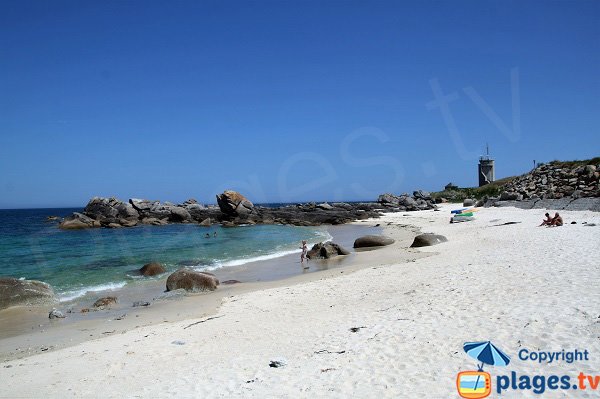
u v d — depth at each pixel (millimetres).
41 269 23719
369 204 82688
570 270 12062
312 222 57688
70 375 8789
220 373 8016
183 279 17938
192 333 11219
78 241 38031
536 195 46188
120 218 58781
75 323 13484
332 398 6449
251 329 10992
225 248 32625
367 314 10805
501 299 10109
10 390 8156
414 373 6930
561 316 8289
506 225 29922
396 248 26625
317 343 9062
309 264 23500
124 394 7484
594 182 41594
